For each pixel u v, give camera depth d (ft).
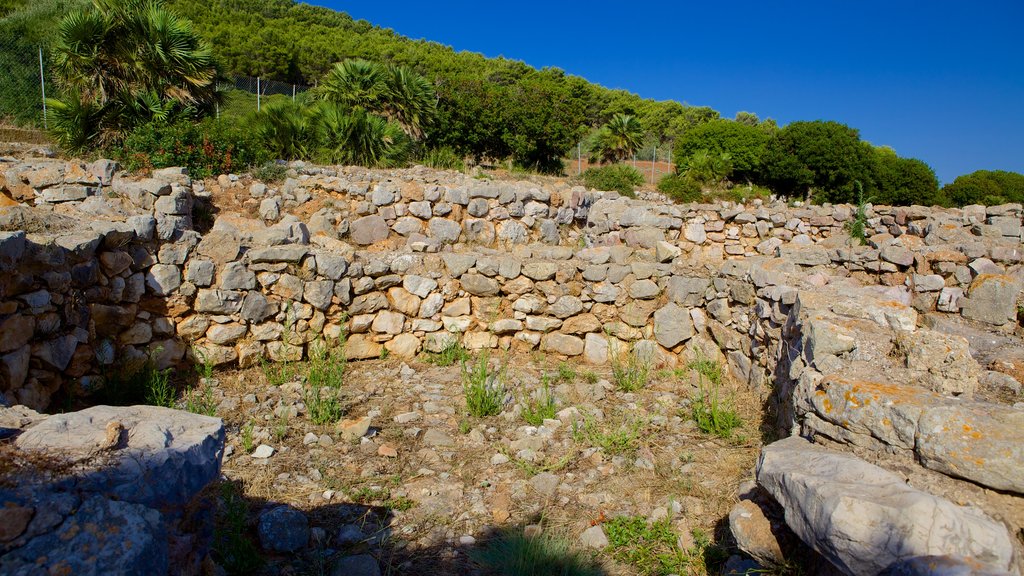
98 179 24.12
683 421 14.99
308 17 152.05
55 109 36.60
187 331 17.16
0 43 46.47
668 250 21.63
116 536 5.12
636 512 10.80
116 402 14.62
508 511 10.69
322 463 12.20
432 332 20.18
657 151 119.03
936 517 6.03
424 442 13.48
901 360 11.02
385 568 9.08
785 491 7.55
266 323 18.22
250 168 36.65
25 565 4.70
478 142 75.15
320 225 31.63
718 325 19.25
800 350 13.00
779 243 38.60
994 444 7.48
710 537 9.98
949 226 34.24
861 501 6.34
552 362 20.10
